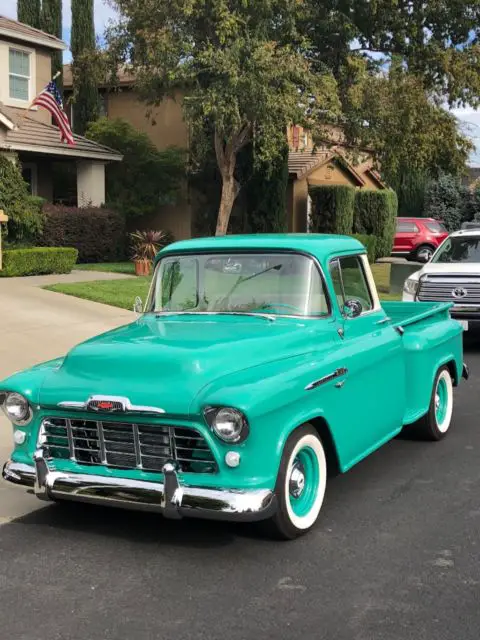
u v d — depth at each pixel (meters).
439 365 7.54
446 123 23.42
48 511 6.05
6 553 5.34
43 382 5.48
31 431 5.52
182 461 5.12
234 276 6.27
